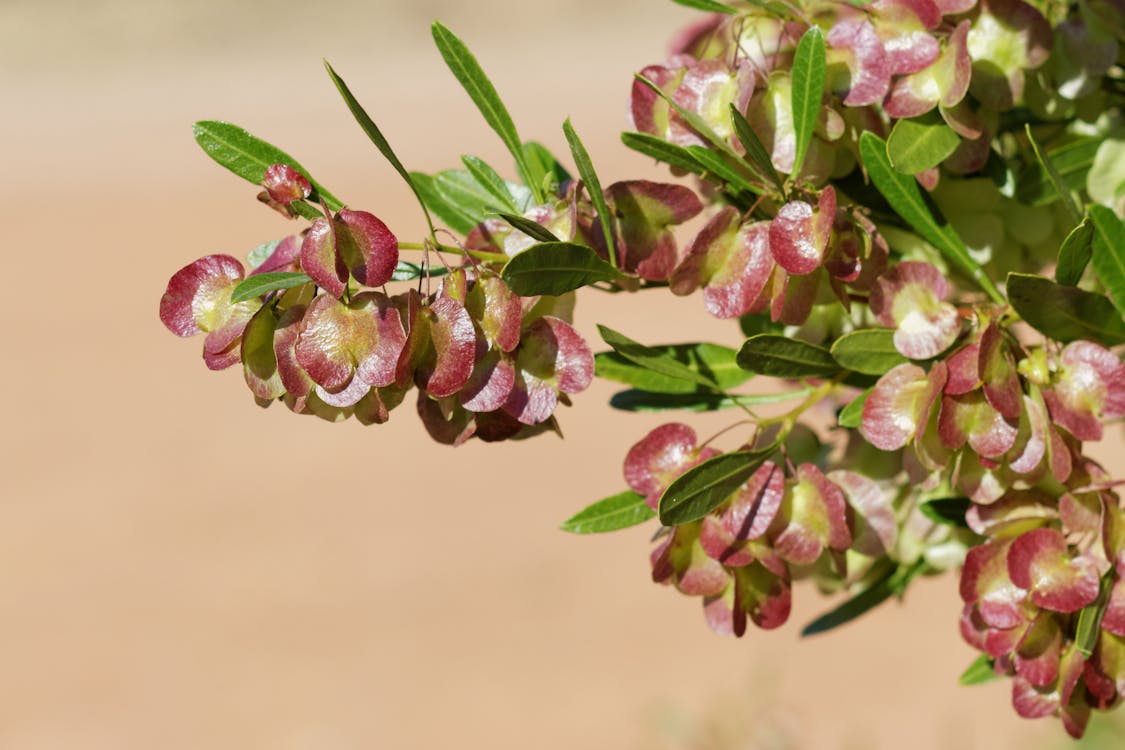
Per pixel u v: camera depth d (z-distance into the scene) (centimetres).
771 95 219
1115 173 239
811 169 223
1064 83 240
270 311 195
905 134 218
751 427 1306
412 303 184
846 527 216
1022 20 223
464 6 11694
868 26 220
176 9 11688
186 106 8506
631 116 228
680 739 747
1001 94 224
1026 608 213
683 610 2217
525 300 198
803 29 225
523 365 197
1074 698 220
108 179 5775
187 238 4506
